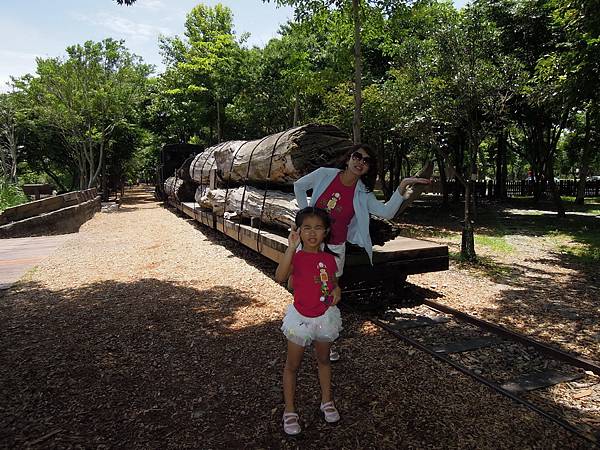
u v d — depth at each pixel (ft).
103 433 10.09
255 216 26.11
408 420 10.43
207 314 18.17
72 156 87.51
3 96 80.79
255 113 66.49
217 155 37.14
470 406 11.05
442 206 71.46
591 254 30.81
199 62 66.90
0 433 10.07
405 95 28.12
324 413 10.48
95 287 22.40
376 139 53.01
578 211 63.41
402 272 18.72
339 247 12.47
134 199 105.19
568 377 12.76
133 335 15.94
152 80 90.84
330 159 21.99
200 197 41.73
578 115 75.00
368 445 9.55
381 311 18.44
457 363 13.38
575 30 28.60
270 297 20.43
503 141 85.66
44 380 12.58
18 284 23.00
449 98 26.81
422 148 61.26
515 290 21.81
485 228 45.50
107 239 38.17
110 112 74.08
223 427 10.32
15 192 53.21
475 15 26.94
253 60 66.13
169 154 74.08
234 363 13.61
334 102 47.73
